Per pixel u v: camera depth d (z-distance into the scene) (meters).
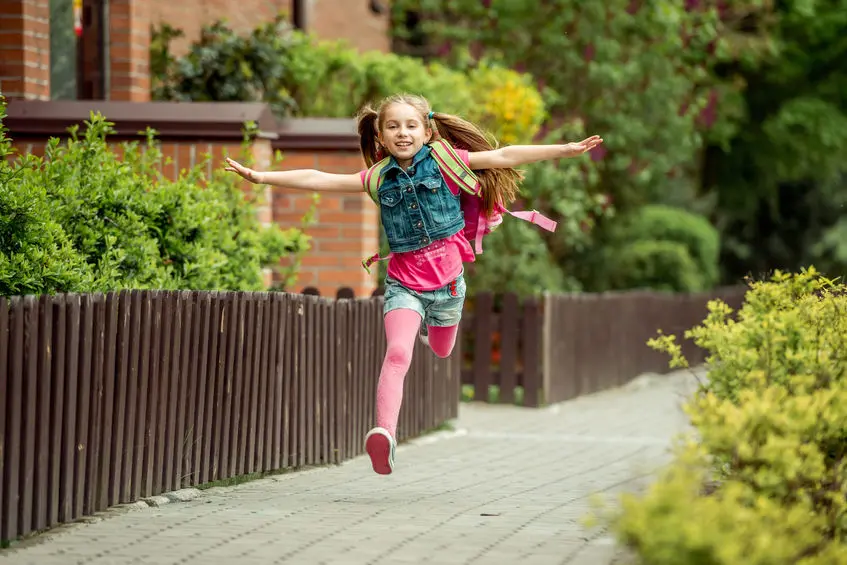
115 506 12.48
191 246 16.45
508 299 28.55
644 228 43.81
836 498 9.72
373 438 12.38
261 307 15.50
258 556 10.06
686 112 41.69
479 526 11.77
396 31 42.41
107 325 12.27
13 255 13.23
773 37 50.34
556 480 16.11
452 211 13.04
